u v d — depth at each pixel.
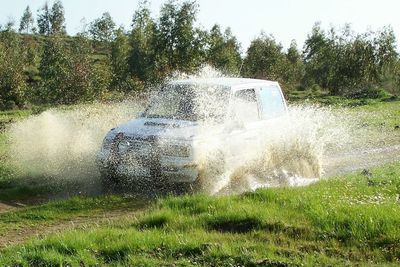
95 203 8.34
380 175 10.09
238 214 6.60
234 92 10.27
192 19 55.88
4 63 51.56
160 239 5.87
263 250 5.59
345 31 71.00
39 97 49.84
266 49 65.00
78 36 52.09
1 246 6.25
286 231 6.20
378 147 15.54
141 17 68.88
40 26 146.25
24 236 6.71
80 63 40.56
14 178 10.22
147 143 8.96
